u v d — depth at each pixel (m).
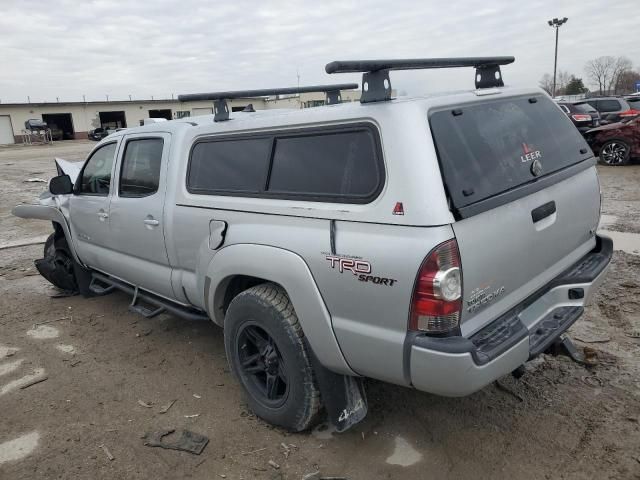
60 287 6.07
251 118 3.33
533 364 3.79
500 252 2.58
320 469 2.91
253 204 3.13
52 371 4.24
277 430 3.28
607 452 2.86
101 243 4.91
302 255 2.77
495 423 3.19
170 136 3.93
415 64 2.77
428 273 2.30
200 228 3.54
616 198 9.45
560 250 3.12
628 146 13.25
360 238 2.52
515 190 2.69
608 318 4.45
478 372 2.36
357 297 2.56
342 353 2.72
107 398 3.79
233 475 2.92
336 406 2.92
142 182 4.20
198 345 4.58
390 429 3.21
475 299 2.48
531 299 2.97
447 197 2.37
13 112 54.12
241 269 3.12
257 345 3.29
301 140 2.94
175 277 3.95
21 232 9.74
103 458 3.12
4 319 5.40
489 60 3.23
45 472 3.03
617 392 3.39
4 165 25.48
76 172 6.03
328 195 2.73
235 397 3.71
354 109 2.66
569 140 3.41
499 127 2.88
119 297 5.90
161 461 3.07
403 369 2.47
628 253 6.13
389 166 2.46
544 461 2.84
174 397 3.75
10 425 3.52
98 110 59.16
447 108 2.65
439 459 2.92
